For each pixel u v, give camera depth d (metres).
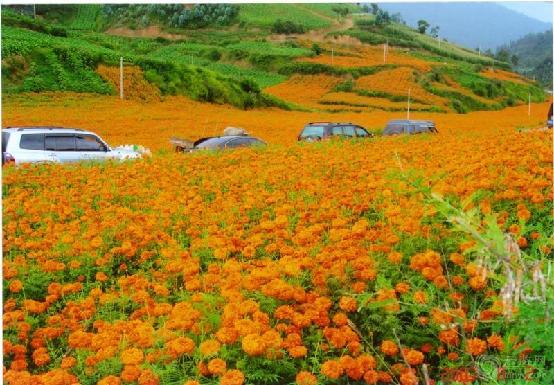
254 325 4.48
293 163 11.96
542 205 7.10
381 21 127.38
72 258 7.05
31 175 12.51
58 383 4.22
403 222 6.24
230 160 14.12
